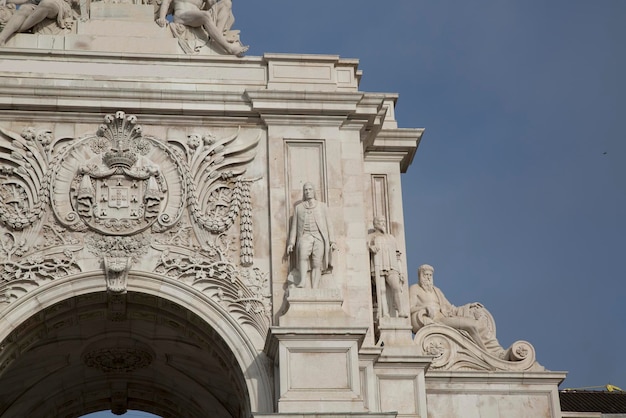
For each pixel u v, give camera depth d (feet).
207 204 77.00
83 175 76.38
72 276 74.28
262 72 81.46
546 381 78.89
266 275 75.72
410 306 81.61
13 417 90.43
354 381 70.49
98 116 78.23
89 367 87.20
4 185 76.02
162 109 78.28
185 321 77.66
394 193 82.94
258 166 78.54
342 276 76.13
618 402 111.04
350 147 79.92
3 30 80.48
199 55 81.05
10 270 73.92
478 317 81.15
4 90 76.84
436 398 77.92
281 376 70.28
